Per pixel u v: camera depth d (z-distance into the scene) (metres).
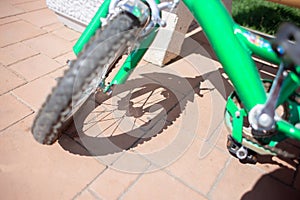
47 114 0.91
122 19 0.90
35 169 1.24
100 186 1.21
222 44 0.98
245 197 1.22
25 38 2.14
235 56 0.97
